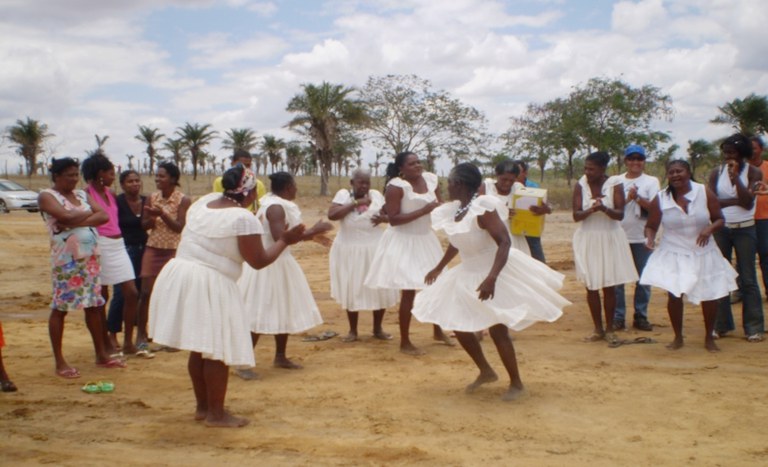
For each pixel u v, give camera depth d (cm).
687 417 518
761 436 477
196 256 497
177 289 489
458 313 555
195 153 6769
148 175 7031
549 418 522
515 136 4506
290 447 469
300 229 507
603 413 532
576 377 633
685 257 717
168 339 485
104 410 555
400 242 740
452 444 471
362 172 793
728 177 779
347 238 790
